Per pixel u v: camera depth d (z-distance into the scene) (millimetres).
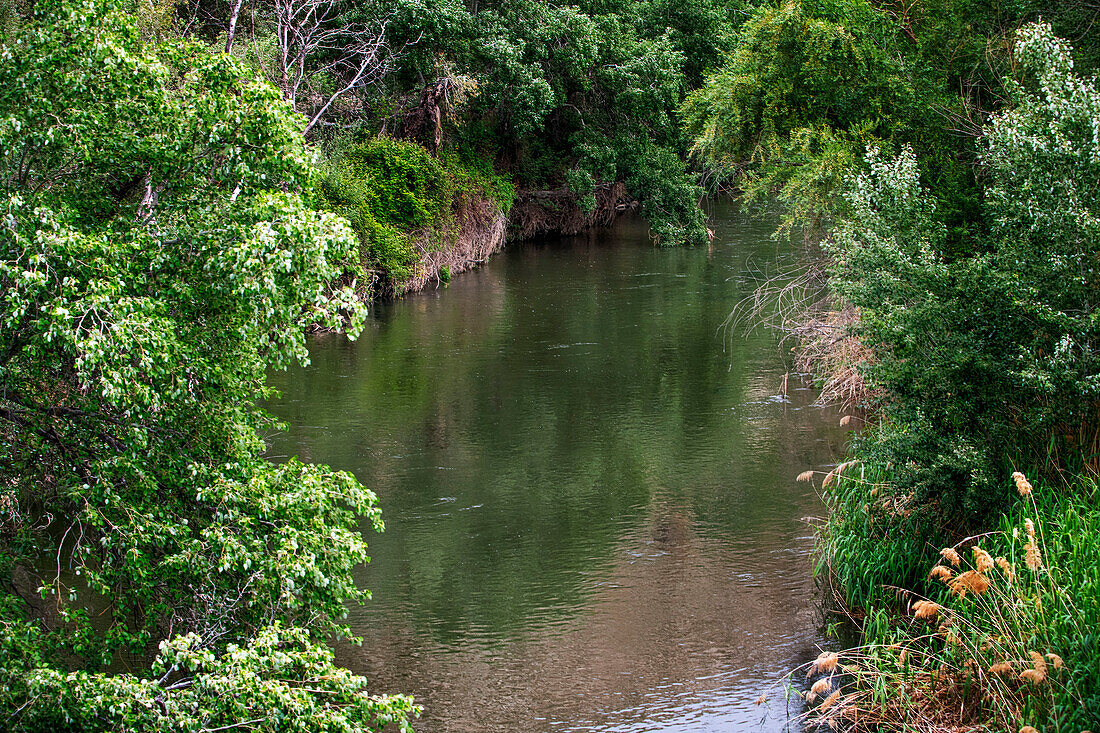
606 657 10266
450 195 32156
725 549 12695
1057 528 9156
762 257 32938
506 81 34562
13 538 8266
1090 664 7730
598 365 21359
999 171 11172
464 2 35562
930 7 18219
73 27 7441
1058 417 9930
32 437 7980
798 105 18188
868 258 10812
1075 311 10008
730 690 9594
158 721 6438
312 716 6633
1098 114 10188
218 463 8328
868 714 8711
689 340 23172
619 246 37500
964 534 10734
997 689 8148
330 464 15812
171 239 7676
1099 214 10109
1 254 6941
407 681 9914
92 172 7969
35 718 6477
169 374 7402
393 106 33500
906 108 17297
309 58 32156
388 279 28828
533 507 14188
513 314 26406
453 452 16375
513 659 10281
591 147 37219
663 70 37125
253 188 7945
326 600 8250
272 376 21016
